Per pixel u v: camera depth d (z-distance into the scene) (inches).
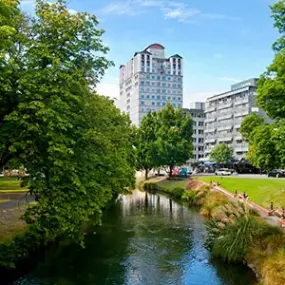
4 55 569.9
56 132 624.7
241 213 964.0
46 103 618.2
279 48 917.8
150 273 831.7
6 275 781.9
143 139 3053.6
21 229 991.0
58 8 754.8
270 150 940.6
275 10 909.8
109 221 1439.5
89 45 783.7
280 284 627.2
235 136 4788.4
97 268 861.2
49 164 642.8
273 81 879.1
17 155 657.0
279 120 930.1
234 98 4884.4
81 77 718.5
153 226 1337.4
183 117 3078.2
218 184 2174.0
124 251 1002.7
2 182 2239.2
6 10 631.8
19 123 603.8
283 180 2111.2
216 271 831.7
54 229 736.3
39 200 662.5
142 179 3565.5
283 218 1099.3
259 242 835.4
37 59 658.2
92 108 786.8
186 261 909.8
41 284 761.0
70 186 655.8
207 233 1071.6
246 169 3782.0
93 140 735.7
